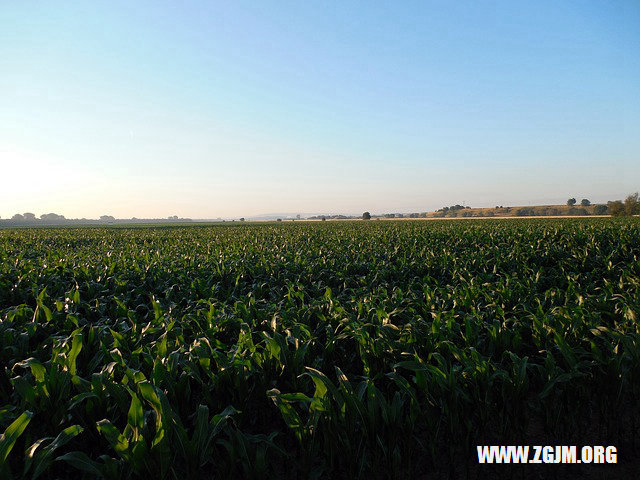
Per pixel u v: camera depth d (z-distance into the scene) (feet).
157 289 27.22
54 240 83.15
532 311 17.60
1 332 15.05
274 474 10.36
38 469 8.36
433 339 14.07
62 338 14.25
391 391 13.08
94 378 10.47
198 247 56.39
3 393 12.83
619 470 10.97
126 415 11.37
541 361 14.30
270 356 12.82
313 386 13.82
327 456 10.19
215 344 13.78
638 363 12.25
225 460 9.88
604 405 12.38
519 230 66.95
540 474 10.85
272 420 12.86
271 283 28.22
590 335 14.69
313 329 17.83
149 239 83.82
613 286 24.23
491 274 29.37
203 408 9.49
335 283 29.58
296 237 72.08
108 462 8.40
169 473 9.20
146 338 16.47
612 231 53.72
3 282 26.35
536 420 13.39
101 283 28.63
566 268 34.76
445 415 11.10
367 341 13.78
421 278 29.71
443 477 10.78
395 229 92.07
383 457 10.61
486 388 11.16
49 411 10.41
